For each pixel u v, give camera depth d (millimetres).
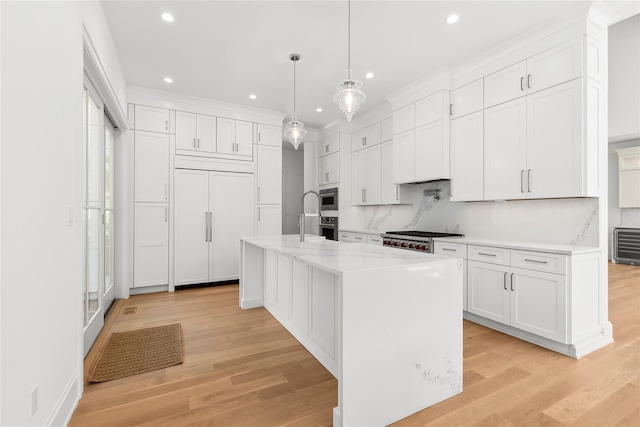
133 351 2455
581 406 1748
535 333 2557
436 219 4266
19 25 1179
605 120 2652
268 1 2402
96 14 2283
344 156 5594
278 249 2309
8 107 1107
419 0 2393
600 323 2580
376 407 1596
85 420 1640
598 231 2660
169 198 4391
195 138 4555
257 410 1729
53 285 1481
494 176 3184
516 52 2975
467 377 2072
